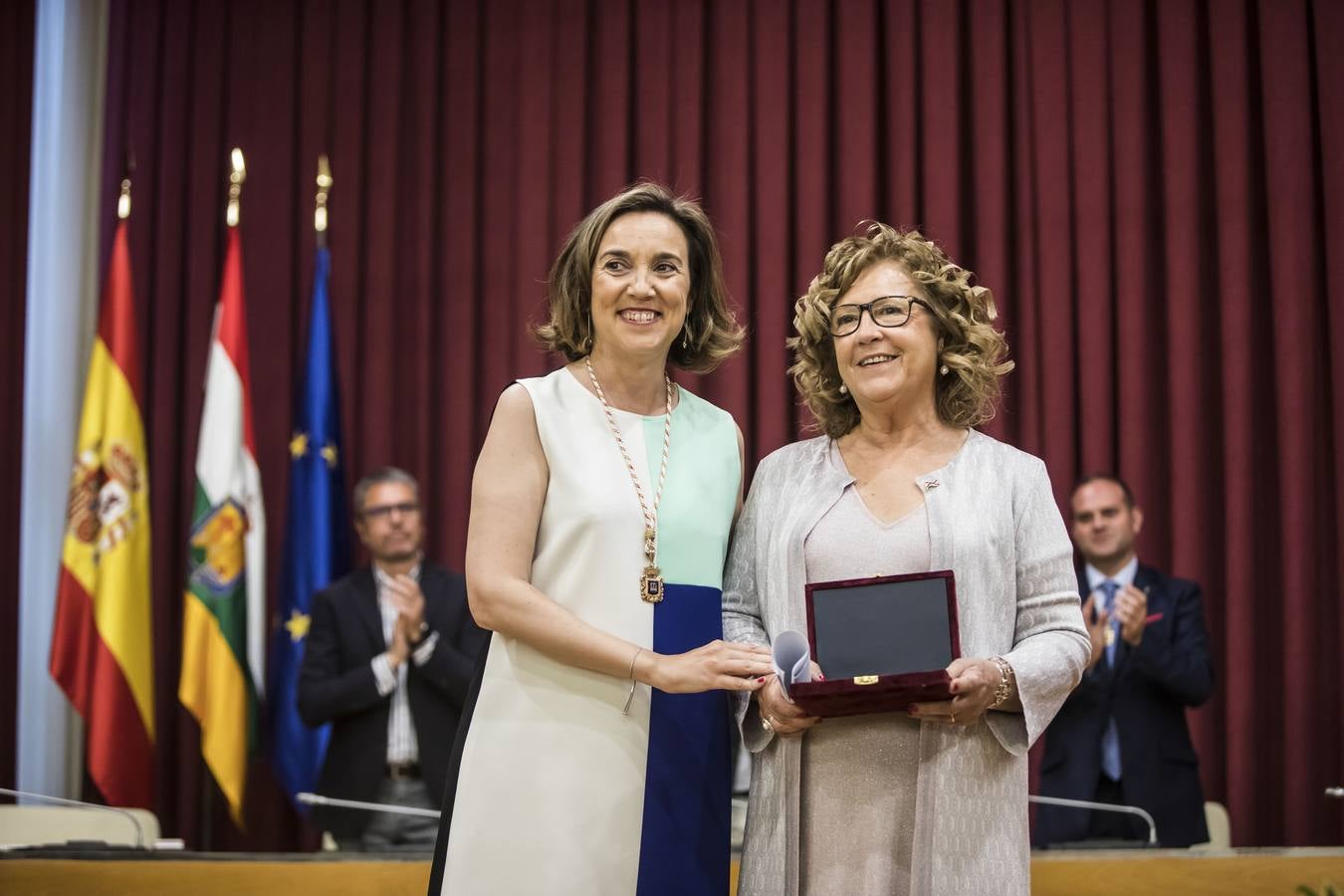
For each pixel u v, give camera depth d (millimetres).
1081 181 5625
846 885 2107
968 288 2285
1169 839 4164
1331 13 5496
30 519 5746
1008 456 2258
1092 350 5555
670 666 2068
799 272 5723
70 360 5863
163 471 5723
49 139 5949
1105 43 5680
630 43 5902
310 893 2842
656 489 2277
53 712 5652
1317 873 2748
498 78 5902
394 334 5809
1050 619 2166
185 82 5934
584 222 2355
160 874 2850
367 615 4457
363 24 5949
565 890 2109
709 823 2203
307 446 5281
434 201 5879
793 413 5684
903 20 5770
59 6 6027
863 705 2021
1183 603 4441
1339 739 5238
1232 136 5527
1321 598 5328
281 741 5059
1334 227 5406
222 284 5641
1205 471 5473
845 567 2188
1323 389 5434
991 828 2086
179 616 5652
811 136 5766
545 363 5762
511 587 2166
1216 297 5547
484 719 2199
